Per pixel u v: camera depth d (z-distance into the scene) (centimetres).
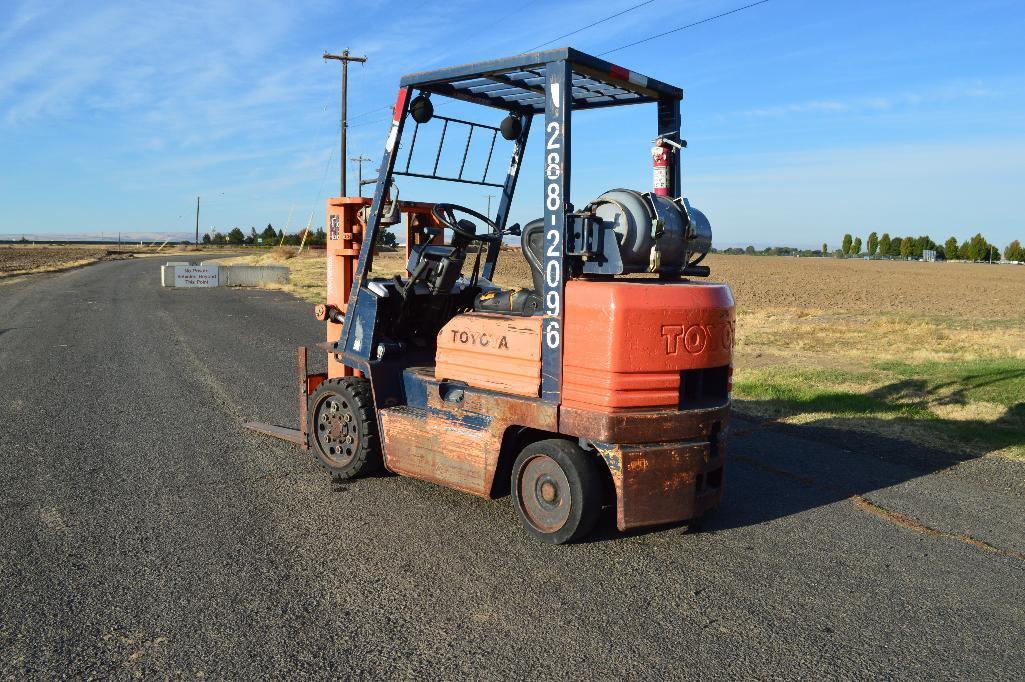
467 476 498
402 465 541
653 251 451
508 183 617
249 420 781
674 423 440
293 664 332
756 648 354
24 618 369
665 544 476
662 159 519
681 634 365
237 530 484
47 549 451
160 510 518
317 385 657
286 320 1853
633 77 480
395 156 545
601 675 327
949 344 1497
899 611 394
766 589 416
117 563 433
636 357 427
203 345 1369
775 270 7144
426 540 472
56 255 7744
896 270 7912
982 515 540
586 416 433
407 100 529
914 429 770
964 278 6244
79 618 370
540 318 466
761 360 1261
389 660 336
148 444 684
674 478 445
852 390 970
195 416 798
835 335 1652
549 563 442
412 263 582
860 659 346
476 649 347
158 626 363
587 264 458
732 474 627
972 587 425
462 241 558
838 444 721
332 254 638
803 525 515
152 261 6500
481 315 508
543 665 334
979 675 335
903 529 511
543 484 470
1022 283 5525
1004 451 699
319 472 605
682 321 439
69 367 1101
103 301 2355
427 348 599
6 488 559
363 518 508
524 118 619
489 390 486
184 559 439
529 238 495
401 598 396
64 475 591
